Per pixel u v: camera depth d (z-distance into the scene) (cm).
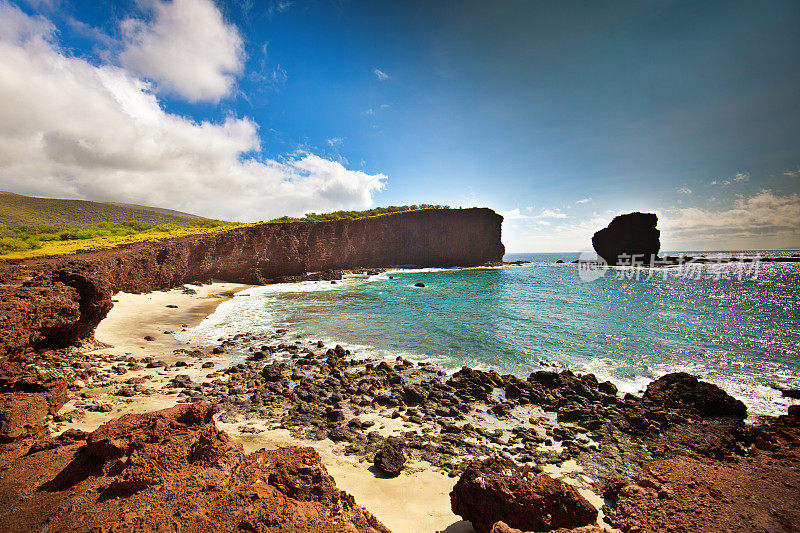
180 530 426
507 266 10594
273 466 575
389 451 1024
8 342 1388
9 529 507
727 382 1700
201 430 662
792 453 668
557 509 611
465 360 2036
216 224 8744
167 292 4481
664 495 574
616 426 1284
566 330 2711
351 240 8812
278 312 3484
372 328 2800
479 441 1180
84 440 847
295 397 1475
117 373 1653
